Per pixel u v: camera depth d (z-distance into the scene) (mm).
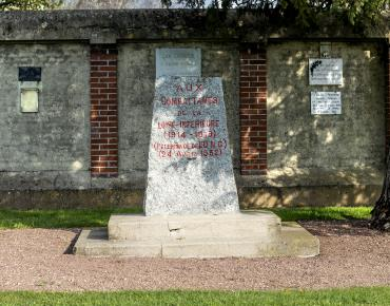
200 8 11633
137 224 7613
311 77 12031
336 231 8820
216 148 8141
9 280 6270
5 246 7895
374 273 6504
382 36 11898
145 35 11562
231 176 8125
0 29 11492
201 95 8172
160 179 8070
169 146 8102
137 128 11797
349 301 5305
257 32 11648
